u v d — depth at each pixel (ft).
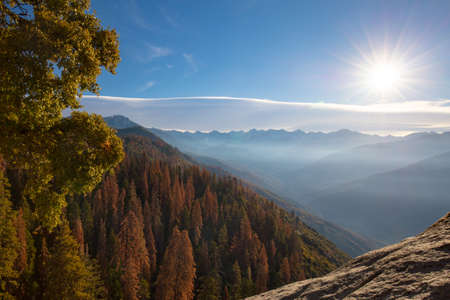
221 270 262.47
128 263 160.56
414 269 13.06
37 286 106.73
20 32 25.57
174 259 167.02
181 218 310.04
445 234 15.78
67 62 26.63
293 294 19.43
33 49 24.08
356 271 17.70
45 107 27.91
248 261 273.33
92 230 230.89
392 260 15.72
